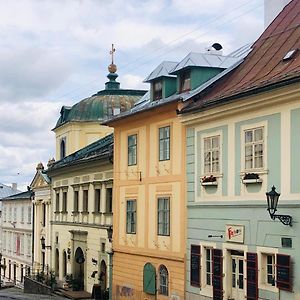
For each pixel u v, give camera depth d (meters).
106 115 53.72
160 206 29.52
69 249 45.97
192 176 26.95
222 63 28.41
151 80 31.31
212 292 25.09
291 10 27.62
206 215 25.83
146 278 30.44
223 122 24.83
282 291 21.23
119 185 33.81
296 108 21.03
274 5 30.77
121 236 33.34
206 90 26.84
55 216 50.31
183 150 27.64
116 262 33.91
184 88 29.16
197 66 28.11
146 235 30.70
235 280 24.02
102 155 38.00
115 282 33.91
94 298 38.03
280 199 21.48
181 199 27.69
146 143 31.00
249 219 23.11
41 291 48.97
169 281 28.45
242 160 23.59
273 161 21.97
